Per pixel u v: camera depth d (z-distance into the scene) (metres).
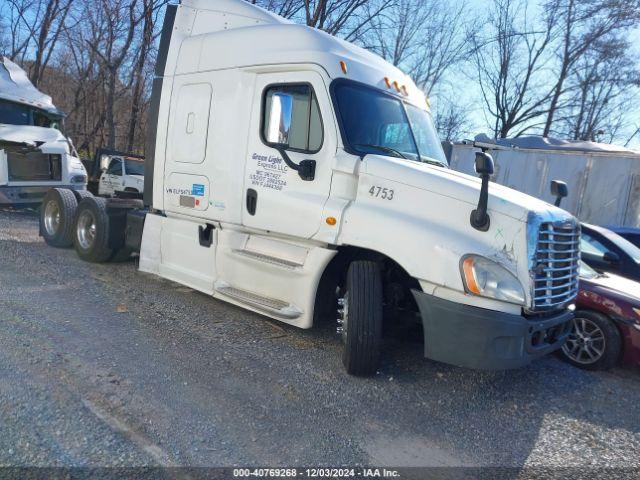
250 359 4.71
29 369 3.95
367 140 4.86
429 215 4.26
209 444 3.27
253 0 19.89
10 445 3.00
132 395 3.76
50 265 7.28
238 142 5.42
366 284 4.46
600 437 4.08
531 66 26.59
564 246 4.43
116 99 23.77
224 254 5.64
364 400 4.16
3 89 12.09
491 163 4.00
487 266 3.97
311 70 4.90
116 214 7.53
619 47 25.02
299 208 4.87
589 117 27.34
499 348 3.96
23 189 11.22
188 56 6.02
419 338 5.66
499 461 3.52
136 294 6.36
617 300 5.73
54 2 23.72
